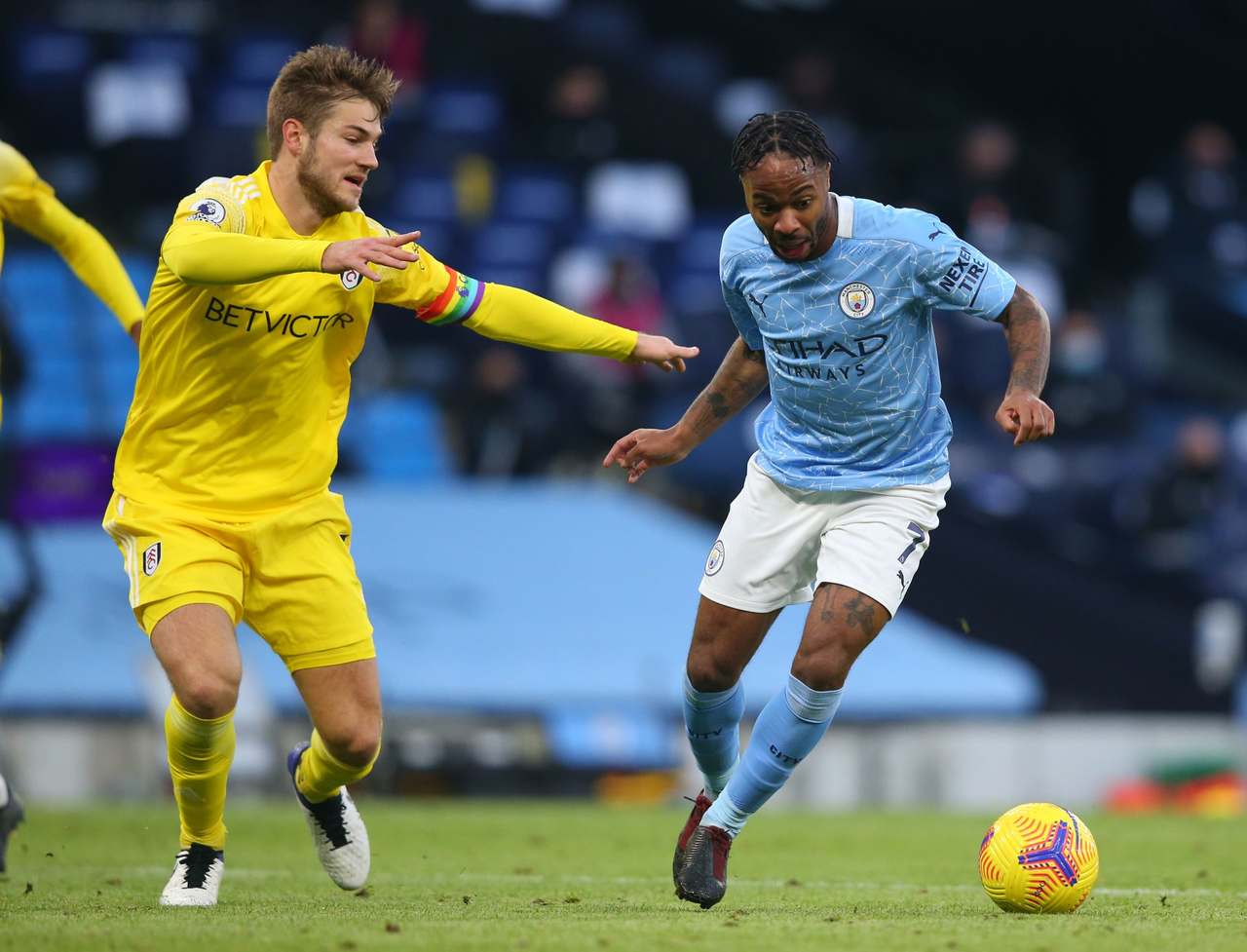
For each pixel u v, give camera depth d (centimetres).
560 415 5541
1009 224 7012
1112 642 4981
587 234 6806
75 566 4494
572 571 4797
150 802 3959
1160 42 8181
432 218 6706
